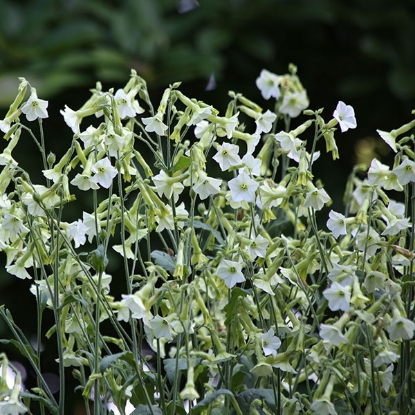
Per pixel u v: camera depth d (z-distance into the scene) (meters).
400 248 2.40
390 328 2.35
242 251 2.40
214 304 2.50
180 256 2.38
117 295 2.96
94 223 2.45
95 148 2.41
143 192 2.41
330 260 2.46
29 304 2.99
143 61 3.05
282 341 2.45
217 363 2.39
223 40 3.11
